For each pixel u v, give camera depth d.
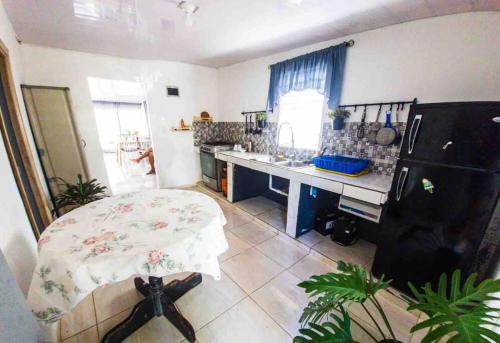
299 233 2.41
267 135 3.29
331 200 2.63
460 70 1.61
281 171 2.44
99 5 1.69
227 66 3.80
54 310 0.86
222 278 1.82
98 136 3.20
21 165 1.85
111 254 0.89
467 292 0.78
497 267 1.35
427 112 1.34
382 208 1.78
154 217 1.22
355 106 2.20
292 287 1.74
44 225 1.99
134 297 1.61
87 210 1.31
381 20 1.82
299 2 1.58
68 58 2.84
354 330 1.39
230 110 3.94
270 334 1.35
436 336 0.64
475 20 1.51
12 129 1.80
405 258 1.58
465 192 1.28
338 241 2.31
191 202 1.43
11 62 1.95
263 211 3.09
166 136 3.80
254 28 2.09
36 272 0.89
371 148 2.14
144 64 3.38
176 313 1.33
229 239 2.42
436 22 1.67
